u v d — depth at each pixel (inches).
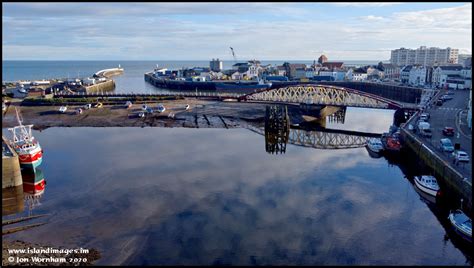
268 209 1863.9
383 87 6766.7
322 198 2016.5
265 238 1566.2
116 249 1472.7
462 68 6742.1
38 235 1589.6
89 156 2866.6
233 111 4690.0
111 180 2299.5
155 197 2018.9
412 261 1412.4
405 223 1727.4
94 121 4256.9
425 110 3932.1
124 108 4805.6
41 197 2036.2
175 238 1563.7
